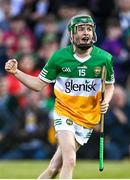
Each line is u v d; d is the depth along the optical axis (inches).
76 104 719.1
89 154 1243.8
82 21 710.5
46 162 1192.2
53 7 1579.7
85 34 709.3
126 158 1288.1
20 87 1309.1
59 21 1514.5
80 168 1097.4
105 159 1273.4
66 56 720.3
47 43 1418.6
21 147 1253.1
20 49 1456.7
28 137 1251.2
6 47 1464.1
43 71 728.3
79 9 1550.2
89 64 717.9
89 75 719.1
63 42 1355.8
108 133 1275.8
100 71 720.3
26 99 1277.1
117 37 1451.8
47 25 1502.2
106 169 1082.7
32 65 1371.8
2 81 1304.1
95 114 724.0
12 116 1262.3
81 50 717.9
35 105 1266.0
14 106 1273.4
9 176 980.6
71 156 691.4
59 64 721.0
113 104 1288.1
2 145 1253.1
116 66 1423.5
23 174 1005.2
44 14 1573.6
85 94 719.7
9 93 1295.5
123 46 1448.1
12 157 1253.1
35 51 1451.8
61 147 699.4
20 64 1374.3
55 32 1480.1
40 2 1587.1
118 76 1419.8
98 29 1462.8
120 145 1280.8
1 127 1256.2
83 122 716.7
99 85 722.2
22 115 1258.0
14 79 1316.4
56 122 718.5
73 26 714.8
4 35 1497.3
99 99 725.3
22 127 1256.2
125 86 1421.0
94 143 1242.0
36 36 1499.8
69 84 720.3
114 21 1475.1
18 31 1507.1
